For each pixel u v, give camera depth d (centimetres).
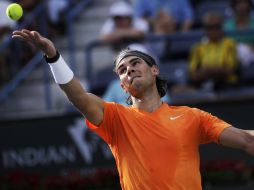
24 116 2833
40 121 2777
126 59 1246
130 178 1209
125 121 1223
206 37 2817
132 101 1283
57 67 1177
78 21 3234
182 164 1198
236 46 2812
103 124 1225
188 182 1197
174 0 3038
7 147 2783
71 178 2692
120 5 2908
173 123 1222
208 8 3150
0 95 2966
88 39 3177
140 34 2852
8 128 2783
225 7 3147
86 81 2859
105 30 2972
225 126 1226
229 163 2692
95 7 3294
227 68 2769
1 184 2698
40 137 2773
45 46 1163
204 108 2733
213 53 2788
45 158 2775
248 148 1202
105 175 2686
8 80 3000
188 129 1222
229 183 2689
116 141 1227
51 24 3139
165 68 2847
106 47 2998
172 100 2773
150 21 3034
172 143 1201
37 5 3122
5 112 2934
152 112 1240
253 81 2802
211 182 2697
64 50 3117
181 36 2833
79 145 2759
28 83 3023
